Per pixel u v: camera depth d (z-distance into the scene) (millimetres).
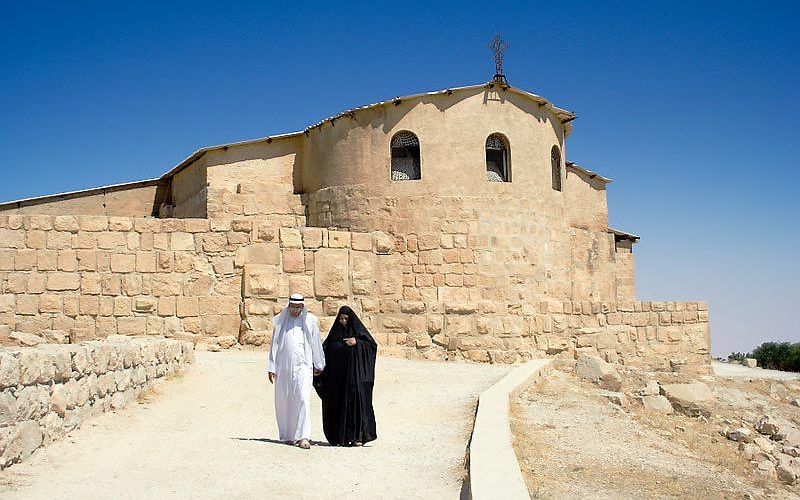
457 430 11062
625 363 23906
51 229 19016
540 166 22812
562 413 13117
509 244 21781
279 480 7957
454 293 21312
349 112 22312
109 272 19266
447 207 21469
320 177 23500
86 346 11023
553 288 22828
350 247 21094
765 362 41031
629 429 12414
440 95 21844
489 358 21000
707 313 25750
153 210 28688
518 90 22375
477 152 21812
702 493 8523
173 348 15023
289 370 10109
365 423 10125
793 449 13844
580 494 7762
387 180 21812
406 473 8375
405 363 19250
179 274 19719
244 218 23500
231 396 14031
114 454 9148
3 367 8180
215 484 7742
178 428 11219
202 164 24734
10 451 8219
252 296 19969
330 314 20656
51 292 18875
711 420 16234
